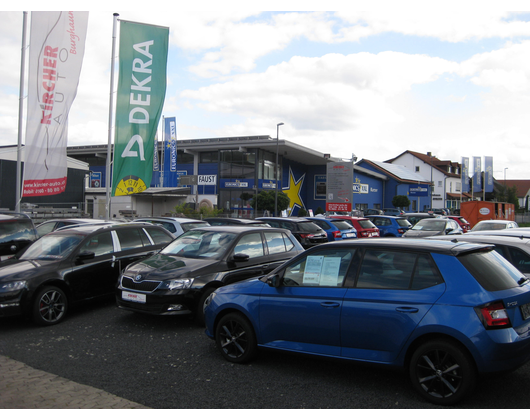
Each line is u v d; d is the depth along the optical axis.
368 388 4.17
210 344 5.61
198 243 7.25
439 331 3.62
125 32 13.65
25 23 13.37
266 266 7.31
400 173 65.06
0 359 5.06
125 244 7.98
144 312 6.11
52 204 29.89
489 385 4.19
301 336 4.41
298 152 46.56
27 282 6.35
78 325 6.57
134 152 13.89
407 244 4.14
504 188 71.44
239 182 44.03
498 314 3.53
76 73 12.66
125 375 4.55
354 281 4.20
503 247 5.95
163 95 14.10
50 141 12.38
